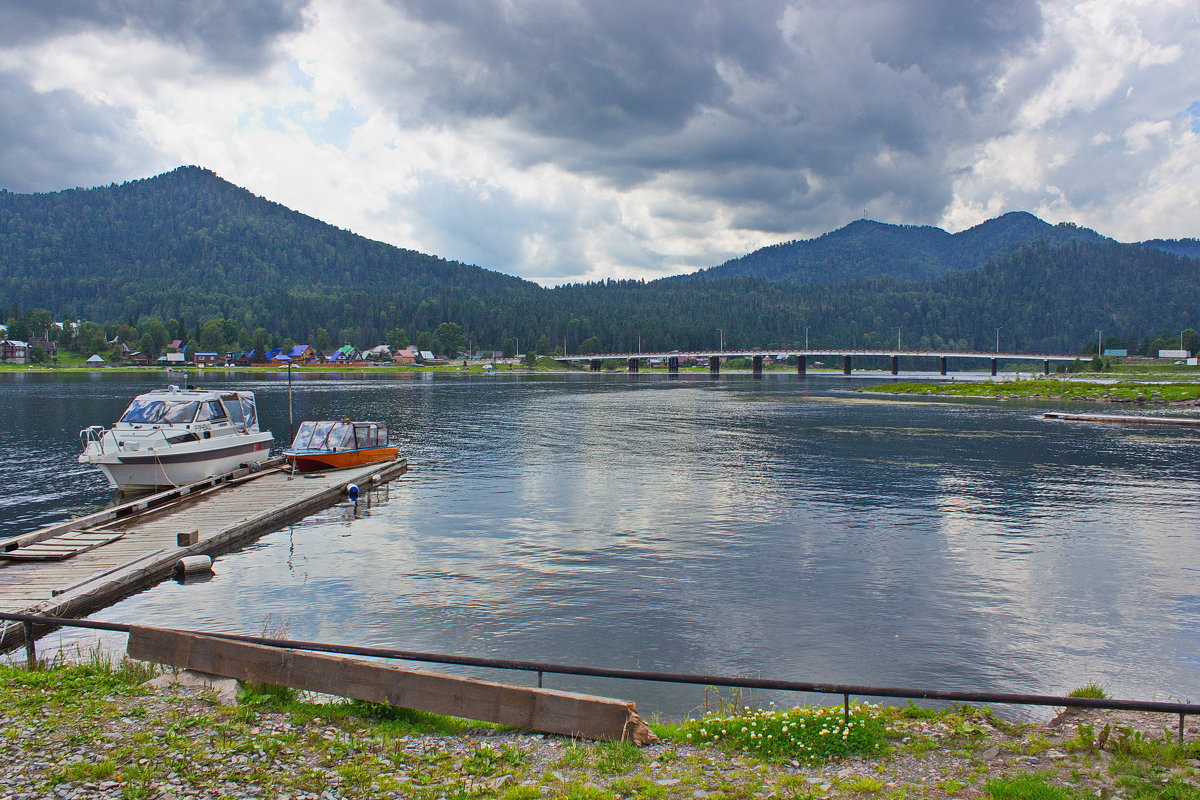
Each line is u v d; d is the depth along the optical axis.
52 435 64.44
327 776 10.43
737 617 22.02
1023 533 32.41
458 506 37.75
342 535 31.72
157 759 10.70
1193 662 19.12
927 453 58.59
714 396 138.62
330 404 108.38
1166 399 123.12
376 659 18.58
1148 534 32.28
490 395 134.12
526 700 12.18
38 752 10.83
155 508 34.44
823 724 12.61
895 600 23.66
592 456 56.09
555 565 27.23
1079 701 10.99
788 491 42.06
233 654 13.62
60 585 22.58
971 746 12.14
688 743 12.14
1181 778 10.65
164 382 166.88
